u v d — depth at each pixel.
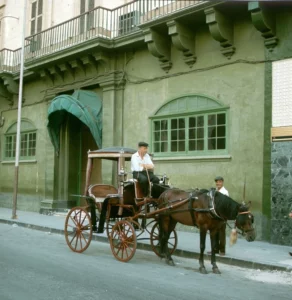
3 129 21.41
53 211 17.61
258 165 11.53
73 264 8.20
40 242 11.16
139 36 14.06
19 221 15.11
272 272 8.21
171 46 13.75
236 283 7.20
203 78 12.89
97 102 16.00
